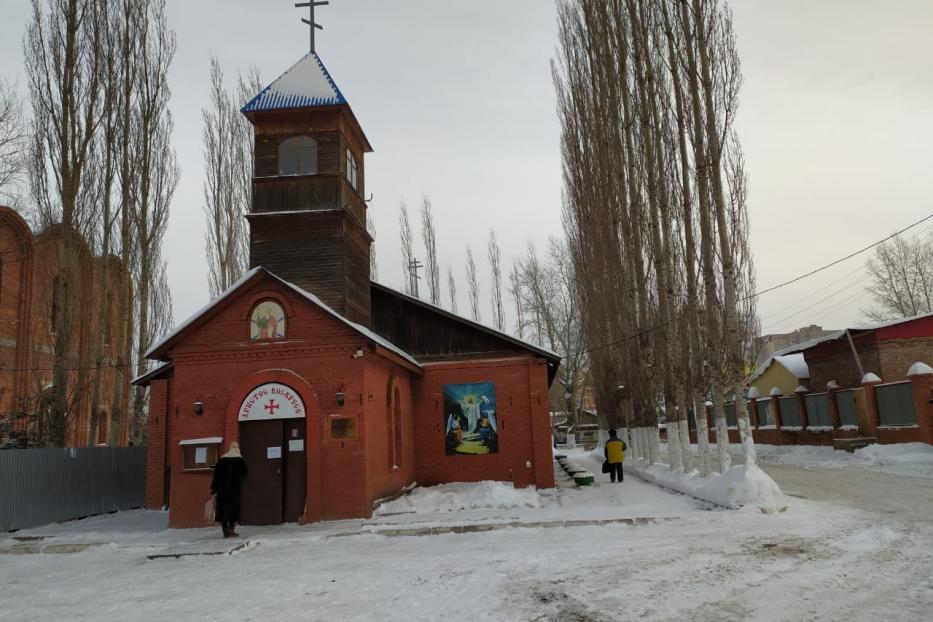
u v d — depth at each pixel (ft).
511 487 56.85
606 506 49.32
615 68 76.59
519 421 64.75
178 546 40.01
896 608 20.67
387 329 68.18
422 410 65.98
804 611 20.88
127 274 81.61
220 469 44.01
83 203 77.46
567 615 21.77
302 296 51.55
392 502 54.54
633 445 90.12
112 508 67.67
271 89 61.11
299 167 59.72
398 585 27.14
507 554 32.30
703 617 20.77
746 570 26.76
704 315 55.62
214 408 51.47
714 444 147.02
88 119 73.77
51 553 41.83
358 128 64.54
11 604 27.32
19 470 54.70
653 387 74.38
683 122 56.85
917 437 77.66
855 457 79.71
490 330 66.13
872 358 92.32
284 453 50.65
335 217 58.13
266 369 51.49
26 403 75.82
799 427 110.83
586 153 83.87
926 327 90.89
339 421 50.11
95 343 96.02
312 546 38.99
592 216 84.28
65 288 69.31
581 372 187.93
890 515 38.70
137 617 24.12
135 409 83.87
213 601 26.02
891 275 171.32
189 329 52.11
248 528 48.08
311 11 65.16
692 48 54.29
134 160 84.12
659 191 64.59
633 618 21.06
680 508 46.06
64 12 73.87
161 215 87.30
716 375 51.67
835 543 31.42
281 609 24.25
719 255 53.42
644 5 66.80
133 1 84.74
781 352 130.62
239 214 102.01
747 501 42.27
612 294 81.25
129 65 83.30
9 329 89.25
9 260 90.22
